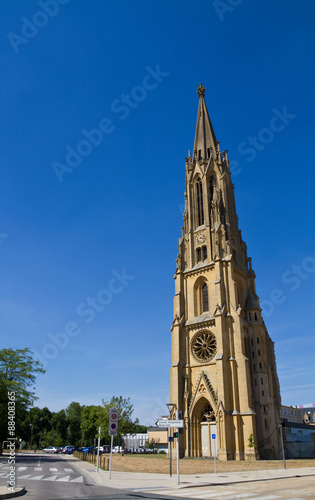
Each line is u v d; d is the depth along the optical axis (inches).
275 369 3565.5
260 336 3353.8
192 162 4227.4
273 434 3031.5
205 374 3149.6
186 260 3784.5
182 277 3705.7
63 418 6978.4
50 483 1266.0
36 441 6683.1
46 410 7003.0
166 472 1942.7
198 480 1521.9
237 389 2933.1
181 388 3250.5
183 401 3186.5
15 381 3068.4
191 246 3784.5
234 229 3998.5
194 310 3486.7
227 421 2805.1
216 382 3063.5
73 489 1120.2
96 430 5767.7
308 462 2551.7
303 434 4702.3
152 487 1254.9
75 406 7332.7
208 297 3459.6
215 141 4409.5
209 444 2974.9
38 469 1905.8
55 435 6801.2
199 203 3996.1
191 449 2977.4
